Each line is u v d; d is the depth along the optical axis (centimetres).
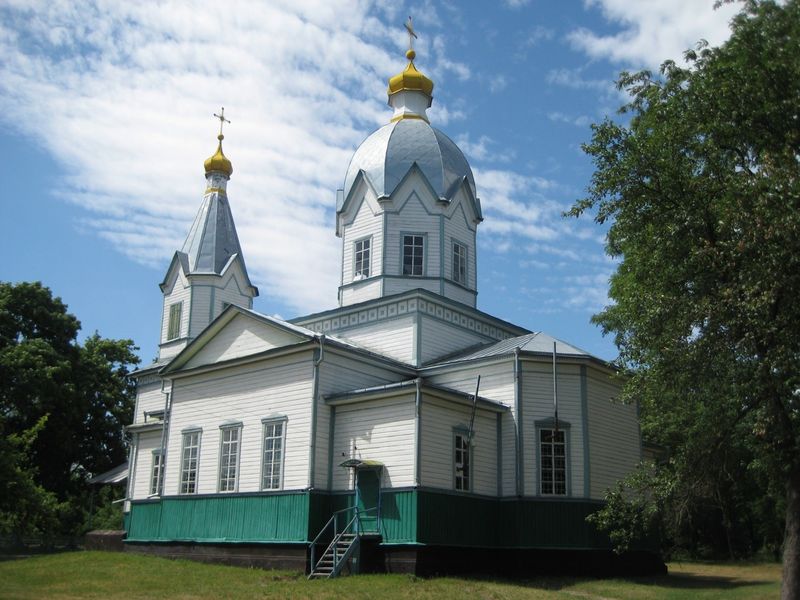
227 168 4553
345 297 3553
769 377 1884
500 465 2823
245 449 2898
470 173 3756
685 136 2066
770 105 1942
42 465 5088
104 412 5400
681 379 2072
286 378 2838
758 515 4722
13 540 4378
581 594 2308
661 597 2288
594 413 2917
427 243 3488
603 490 2850
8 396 4678
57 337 5216
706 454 2194
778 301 1884
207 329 3142
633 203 2156
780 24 1956
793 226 1745
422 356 3158
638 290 2228
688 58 2106
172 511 3069
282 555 2617
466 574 2553
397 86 3881
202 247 4303
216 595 2056
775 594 2414
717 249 1978
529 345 2970
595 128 2198
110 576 2427
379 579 2291
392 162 3597
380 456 2598
